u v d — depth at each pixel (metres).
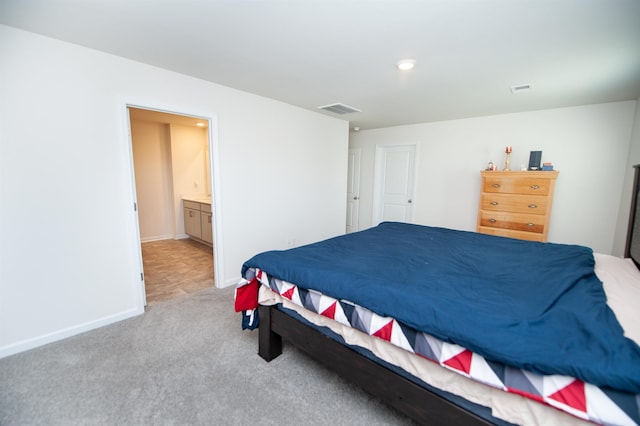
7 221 1.85
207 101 2.80
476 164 4.13
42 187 1.96
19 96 1.83
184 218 5.38
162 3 1.52
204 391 1.62
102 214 2.23
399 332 1.23
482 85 2.73
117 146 2.27
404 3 1.49
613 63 2.17
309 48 2.04
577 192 3.43
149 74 2.39
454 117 4.13
